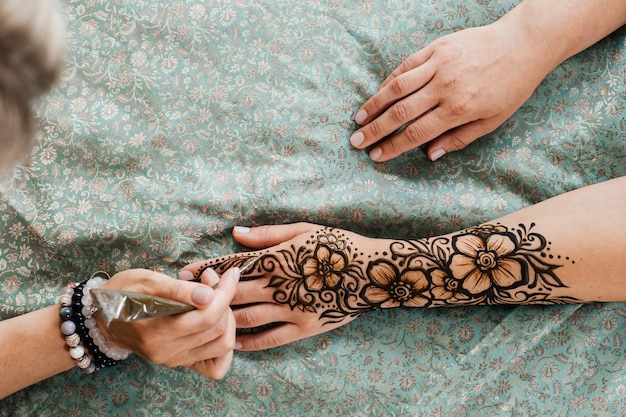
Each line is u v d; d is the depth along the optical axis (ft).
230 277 2.71
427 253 2.85
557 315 3.02
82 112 3.00
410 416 2.96
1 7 1.29
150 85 3.04
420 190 3.07
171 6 3.08
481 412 3.01
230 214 3.03
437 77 2.91
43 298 3.00
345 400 2.99
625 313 3.04
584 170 3.07
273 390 3.00
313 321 3.00
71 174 2.99
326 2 3.13
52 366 2.86
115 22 3.07
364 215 3.06
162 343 2.58
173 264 3.05
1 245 2.95
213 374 2.83
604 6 2.95
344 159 3.06
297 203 3.03
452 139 3.02
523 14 3.00
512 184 3.08
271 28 3.11
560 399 3.02
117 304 2.17
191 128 3.05
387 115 2.95
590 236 2.71
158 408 2.99
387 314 3.06
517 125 3.09
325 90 3.09
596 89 3.08
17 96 1.45
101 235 2.97
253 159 3.05
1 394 2.82
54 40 1.46
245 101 3.06
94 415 2.99
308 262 2.91
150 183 3.01
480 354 3.01
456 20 3.14
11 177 2.92
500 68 2.92
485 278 2.82
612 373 3.03
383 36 3.12
